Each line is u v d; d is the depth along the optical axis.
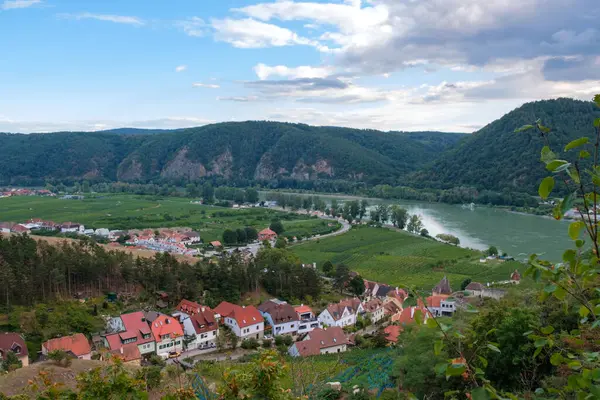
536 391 7.63
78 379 11.71
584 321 7.03
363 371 45.88
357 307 81.56
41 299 67.44
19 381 30.81
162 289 80.56
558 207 6.00
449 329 7.37
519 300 36.81
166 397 12.55
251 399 10.97
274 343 68.88
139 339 59.50
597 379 6.27
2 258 68.94
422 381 27.81
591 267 6.27
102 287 77.81
